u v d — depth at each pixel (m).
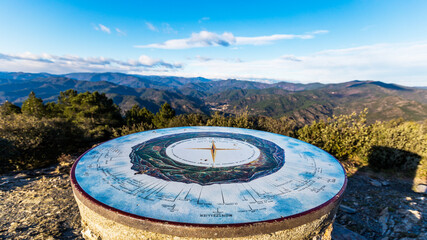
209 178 4.37
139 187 3.93
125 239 3.40
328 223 3.99
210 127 9.87
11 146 10.81
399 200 7.23
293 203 3.54
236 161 5.41
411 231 5.37
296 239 3.46
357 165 10.66
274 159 5.62
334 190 4.02
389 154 10.04
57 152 14.01
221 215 3.15
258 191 3.89
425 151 9.79
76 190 3.81
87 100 20.91
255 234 3.06
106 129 20.00
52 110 25.27
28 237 5.19
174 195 3.68
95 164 5.01
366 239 5.18
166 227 2.96
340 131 11.50
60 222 5.95
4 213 6.32
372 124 11.48
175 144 6.78
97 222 3.62
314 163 5.40
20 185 8.44
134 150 6.11
